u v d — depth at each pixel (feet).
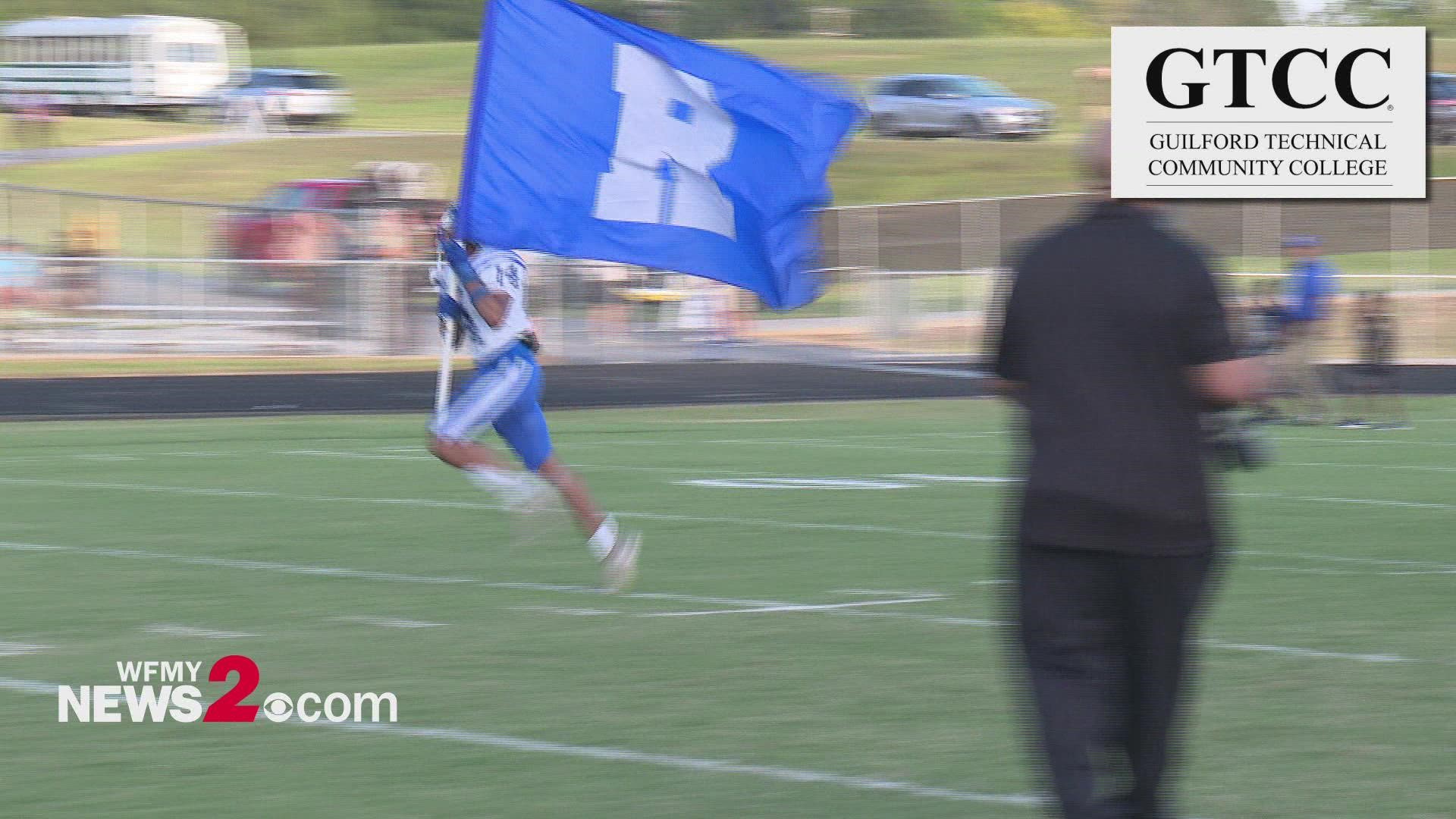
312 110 486.79
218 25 505.66
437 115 585.22
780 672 64.34
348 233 266.16
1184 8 455.22
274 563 89.20
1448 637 70.54
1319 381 183.01
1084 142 40.45
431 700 59.98
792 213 88.94
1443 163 414.21
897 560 90.68
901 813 47.50
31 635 70.44
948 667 65.21
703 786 49.96
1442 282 256.93
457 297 81.97
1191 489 39.52
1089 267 39.68
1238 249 357.82
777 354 255.09
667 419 181.37
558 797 48.73
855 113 88.02
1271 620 74.23
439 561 90.43
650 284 247.50
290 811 47.16
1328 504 114.32
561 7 85.15
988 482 126.62
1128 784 41.60
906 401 200.54
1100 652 40.34
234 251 273.13
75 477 127.85
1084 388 39.52
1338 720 57.11
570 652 67.77
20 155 415.64
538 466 82.17
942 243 366.43
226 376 219.61
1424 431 174.91
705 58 85.61
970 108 453.17
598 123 85.71
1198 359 39.32
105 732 55.72
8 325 232.53
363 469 133.90
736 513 109.29
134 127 477.77
